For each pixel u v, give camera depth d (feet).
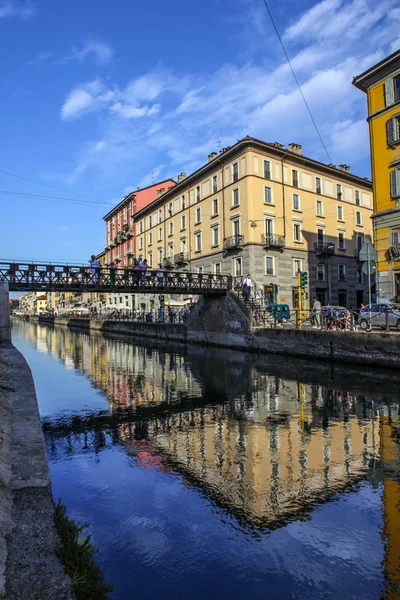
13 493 12.45
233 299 85.66
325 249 123.95
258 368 59.98
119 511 18.44
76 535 11.16
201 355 79.25
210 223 125.39
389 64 76.02
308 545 15.48
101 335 148.87
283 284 113.50
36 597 8.03
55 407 40.14
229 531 16.57
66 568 9.29
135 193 183.83
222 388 47.14
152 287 83.61
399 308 63.41
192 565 14.34
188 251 137.59
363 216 142.72
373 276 125.49
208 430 31.12
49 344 117.08
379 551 15.05
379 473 22.06
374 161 80.38
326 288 126.41
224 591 12.98
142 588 13.07
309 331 64.18
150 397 44.06
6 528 10.50
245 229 109.09
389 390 42.14
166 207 154.92
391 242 76.54
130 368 66.49
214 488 20.68
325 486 20.59
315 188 126.00
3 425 18.08
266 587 13.15
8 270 69.97
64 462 25.03
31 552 9.70
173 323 112.27
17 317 471.21
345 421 32.17
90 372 63.62
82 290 77.20
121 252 206.28
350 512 17.93
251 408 37.32
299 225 120.16
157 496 19.92
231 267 115.14
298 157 118.93
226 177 117.91
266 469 23.00
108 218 229.86
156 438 29.48
